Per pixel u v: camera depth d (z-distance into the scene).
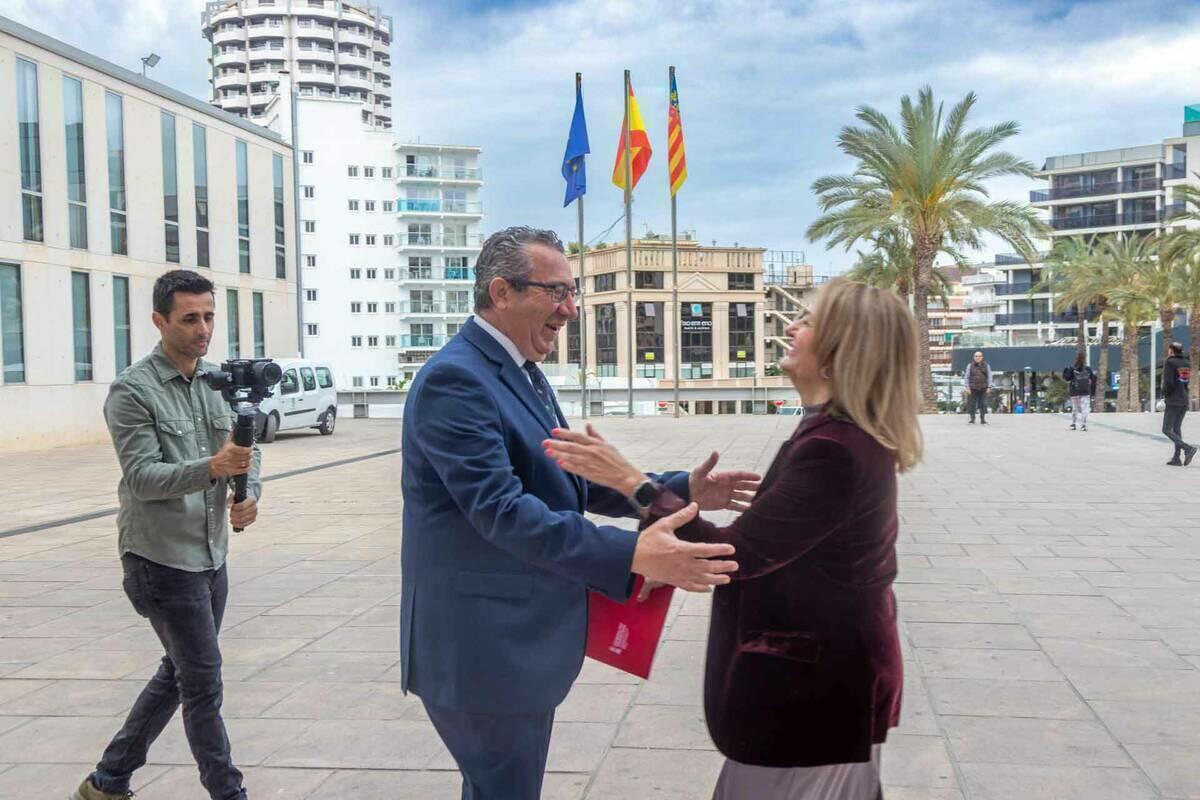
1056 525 8.84
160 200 24.20
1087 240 82.62
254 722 4.12
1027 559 7.30
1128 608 5.78
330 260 69.69
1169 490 11.24
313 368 24.09
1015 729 3.88
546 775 3.53
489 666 2.14
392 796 3.38
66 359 21.05
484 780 2.24
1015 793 3.30
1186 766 3.50
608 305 65.69
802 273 74.62
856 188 32.12
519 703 2.15
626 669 2.26
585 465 2.09
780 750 1.95
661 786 3.43
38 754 3.82
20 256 19.81
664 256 64.19
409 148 69.62
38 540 9.03
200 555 2.98
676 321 29.70
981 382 24.75
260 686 4.61
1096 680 4.46
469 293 71.88
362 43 109.94
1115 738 3.77
